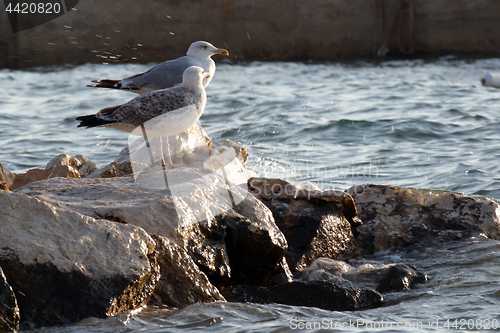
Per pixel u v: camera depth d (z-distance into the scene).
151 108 9.51
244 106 24.61
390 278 9.07
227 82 33.28
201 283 8.09
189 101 9.66
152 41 49.12
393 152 17.48
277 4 50.34
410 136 19.34
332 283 8.48
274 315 7.63
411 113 22.70
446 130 20.00
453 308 7.87
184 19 49.47
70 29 47.06
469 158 16.59
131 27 48.53
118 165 11.53
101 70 41.59
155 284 7.59
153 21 48.91
